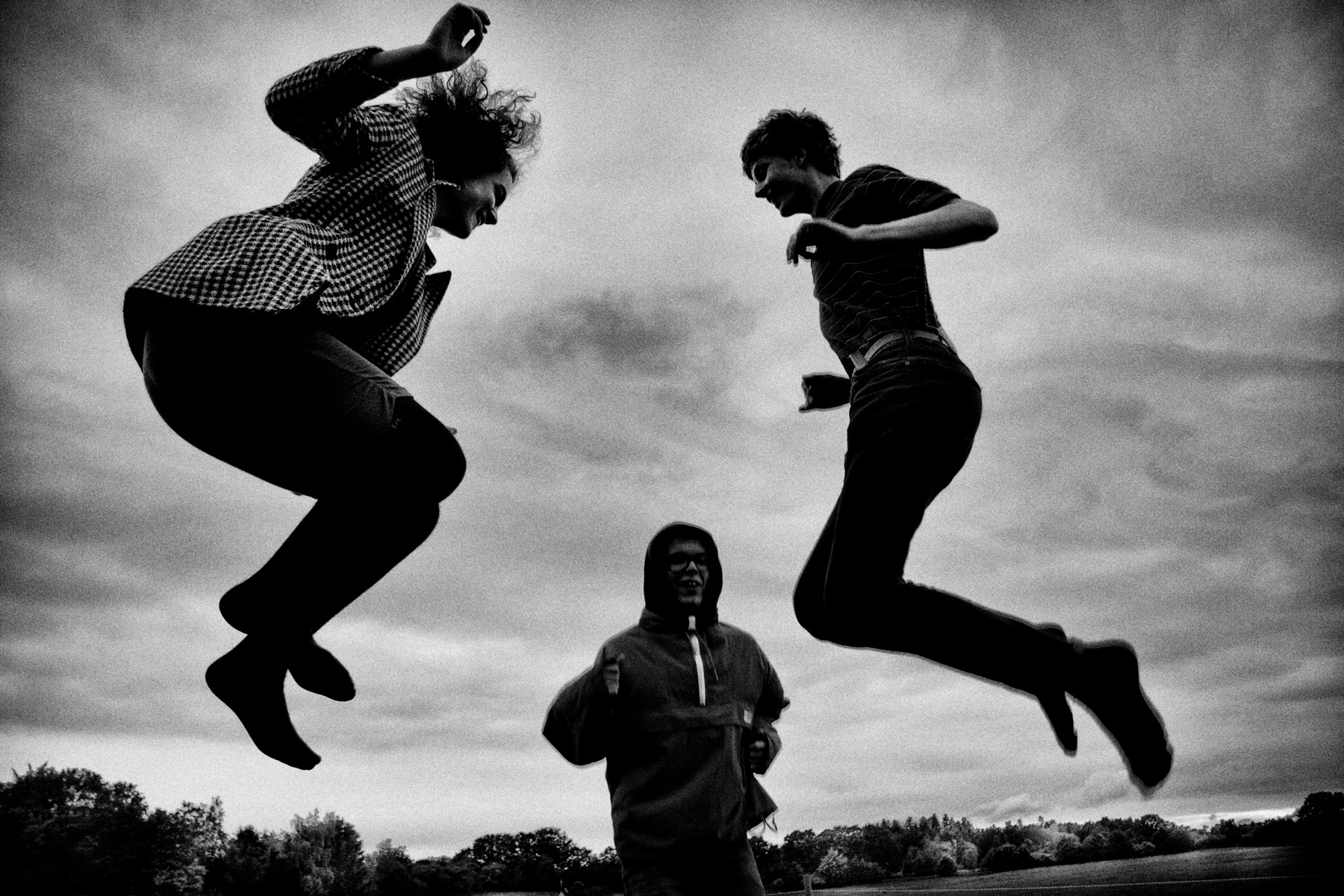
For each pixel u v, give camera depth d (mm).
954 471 1688
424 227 1570
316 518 1440
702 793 2365
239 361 1333
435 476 1405
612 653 2488
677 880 2332
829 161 1958
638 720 2465
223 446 1430
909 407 1596
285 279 1308
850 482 1614
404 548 1438
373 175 1492
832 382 2170
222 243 1342
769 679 2732
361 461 1375
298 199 1445
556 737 2533
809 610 1844
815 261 1870
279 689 1494
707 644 2621
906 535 1604
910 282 1723
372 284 1457
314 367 1360
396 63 1360
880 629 1657
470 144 1721
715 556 2723
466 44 1430
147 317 1339
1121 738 1664
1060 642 1673
